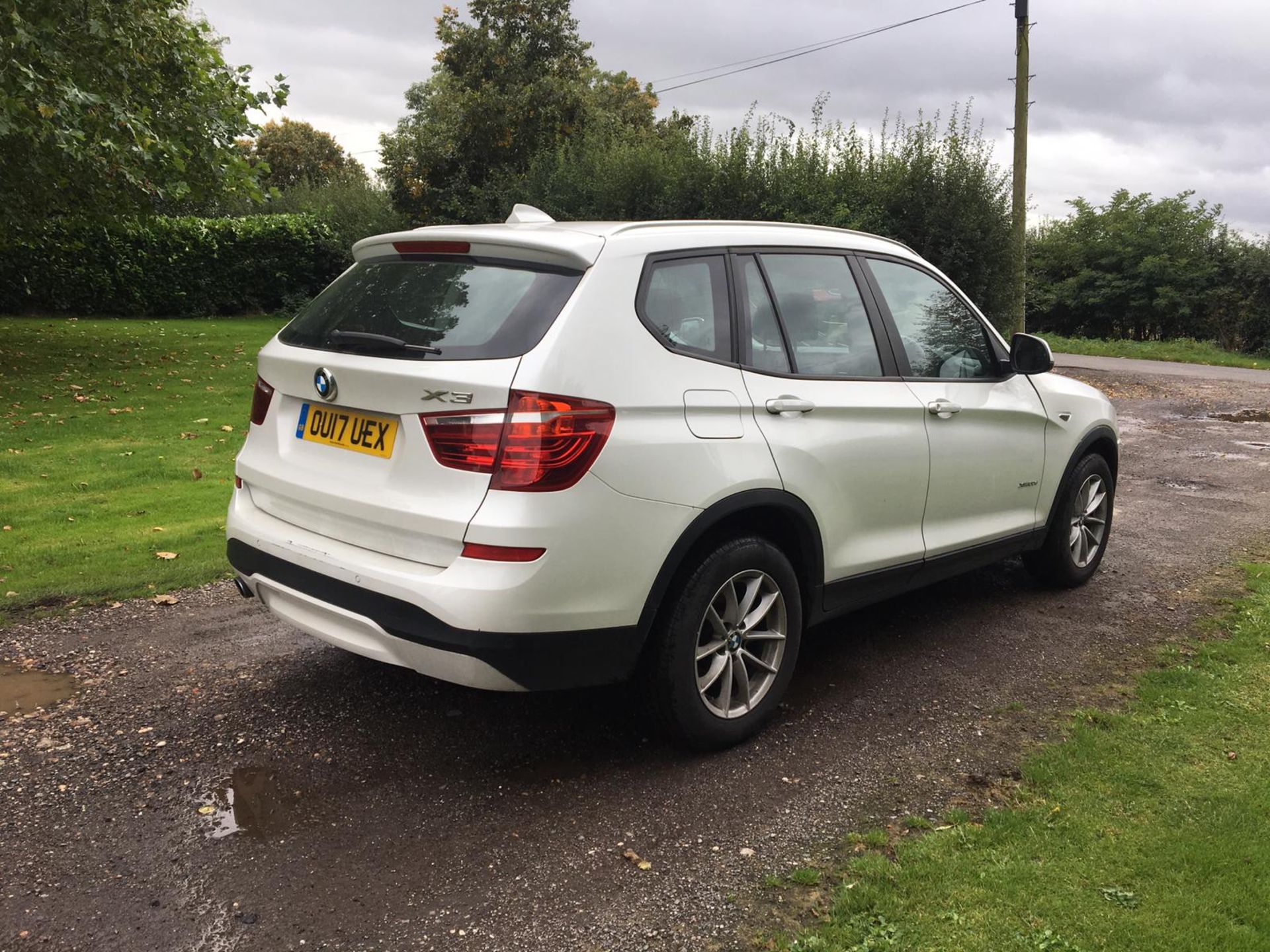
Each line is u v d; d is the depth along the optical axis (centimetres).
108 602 492
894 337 414
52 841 285
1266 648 444
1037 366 468
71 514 662
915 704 390
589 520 291
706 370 329
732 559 332
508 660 286
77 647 433
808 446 355
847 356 388
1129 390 1616
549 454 283
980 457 447
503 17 2559
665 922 253
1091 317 2995
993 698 395
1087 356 2389
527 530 281
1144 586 549
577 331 296
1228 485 837
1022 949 238
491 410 285
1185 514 727
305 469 335
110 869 272
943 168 1623
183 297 2403
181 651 432
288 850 283
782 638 360
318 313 361
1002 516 475
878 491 390
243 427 1012
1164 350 2500
